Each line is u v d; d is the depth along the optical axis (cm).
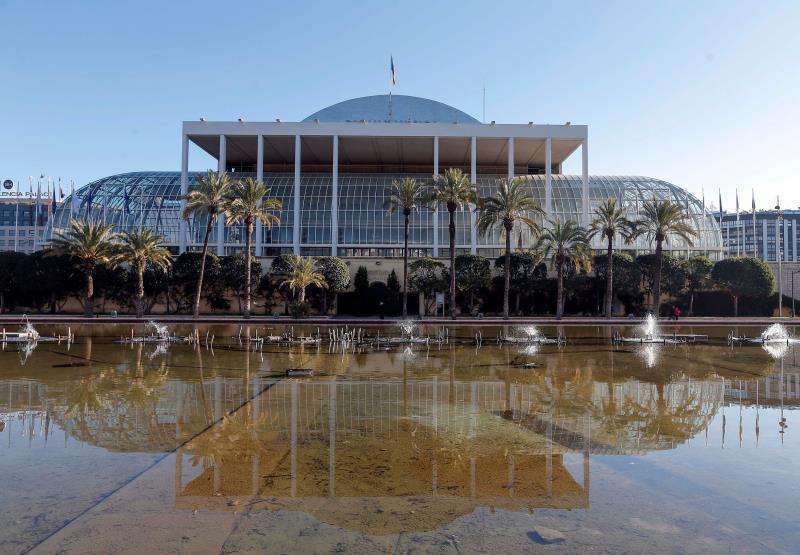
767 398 1362
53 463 830
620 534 589
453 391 1440
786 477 776
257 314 5800
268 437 977
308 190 6775
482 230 5034
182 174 6431
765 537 583
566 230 5066
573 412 1188
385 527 605
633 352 2489
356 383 1567
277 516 636
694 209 6912
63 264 5459
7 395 1361
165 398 1327
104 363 2003
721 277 5884
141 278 5003
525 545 562
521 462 838
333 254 6206
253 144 6906
